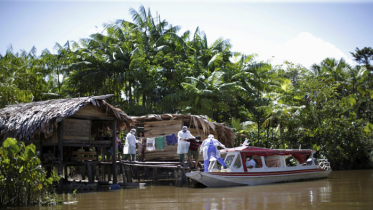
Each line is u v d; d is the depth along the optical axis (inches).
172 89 1300.4
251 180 511.8
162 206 323.0
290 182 553.9
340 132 1039.0
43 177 355.9
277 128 1071.6
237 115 1321.4
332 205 307.3
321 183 534.9
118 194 445.4
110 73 1317.7
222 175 488.4
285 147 1026.1
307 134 1045.8
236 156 514.3
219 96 1141.1
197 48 1437.0
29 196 350.3
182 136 576.7
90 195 441.1
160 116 690.8
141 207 320.8
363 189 441.4
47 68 1359.5
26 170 340.5
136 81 1311.5
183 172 569.3
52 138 543.2
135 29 1371.8
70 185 552.7
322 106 1091.3
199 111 1136.8
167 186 552.1
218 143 518.6
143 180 702.5
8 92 936.9
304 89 1165.1
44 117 514.6
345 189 442.6
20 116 544.1
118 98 1341.0
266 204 317.7
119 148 724.0
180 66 1254.9
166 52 1368.1
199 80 1154.0
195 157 577.9
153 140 681.6
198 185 515.8
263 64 1348.4
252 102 1363.2
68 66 1343.5
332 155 1007.6
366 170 959.0
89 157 611.5
